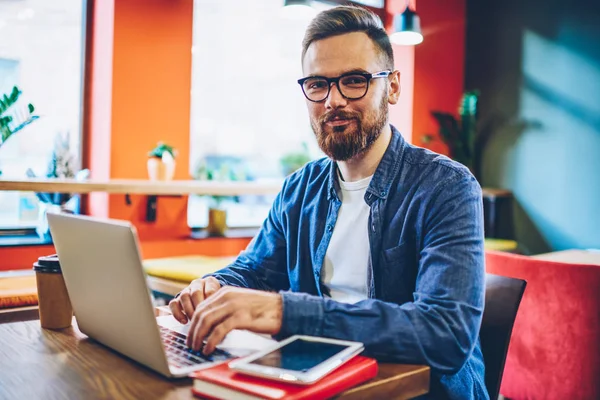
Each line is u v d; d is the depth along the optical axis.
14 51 3.06
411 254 1.23
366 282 1.27
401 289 1.23
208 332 0.89
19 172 3.03
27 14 3.10
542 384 2.13
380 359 0.91
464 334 0.95
